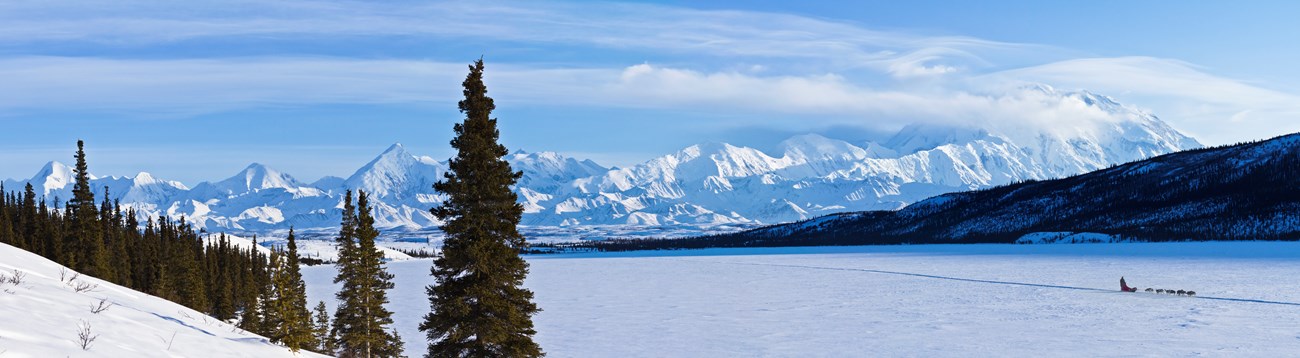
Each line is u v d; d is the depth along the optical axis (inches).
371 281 2004.2
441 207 1169.4
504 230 1171.3
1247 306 3107.8
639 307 3885.3
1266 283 4062.5
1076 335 2586.1
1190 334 2479.1
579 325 3206.2
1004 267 6294.3
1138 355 2183.8
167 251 4303.6
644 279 6033.5
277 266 2091.5
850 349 2496.3
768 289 4810.5
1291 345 2229.3
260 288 4308.6
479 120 1153.4
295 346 1057.5
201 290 3531.0
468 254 1131.9
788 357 2399.1
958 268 6387.8
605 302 4170.8
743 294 4485.7
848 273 6235.2
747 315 3452.3
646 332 2970.0
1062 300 3663.9
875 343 2586.1
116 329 735.1
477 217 1149.7
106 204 4446.4
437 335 1192.8
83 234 3735.2
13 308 690.8
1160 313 3014.3
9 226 3599.9
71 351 594.9
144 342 715.4
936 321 3078.2
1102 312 3139.8
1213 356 2116.1
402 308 3988.7
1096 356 2208.4
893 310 3499.0
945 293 4234.7
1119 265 6028.5
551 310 3806.6
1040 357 2240.4
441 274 1181.7
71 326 682.8
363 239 2004.2
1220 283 4146.2
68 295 874.1
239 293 4003.4
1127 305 3339.1
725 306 3846.0
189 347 768.3
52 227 3843.5
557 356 2486.5
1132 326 2719.0
